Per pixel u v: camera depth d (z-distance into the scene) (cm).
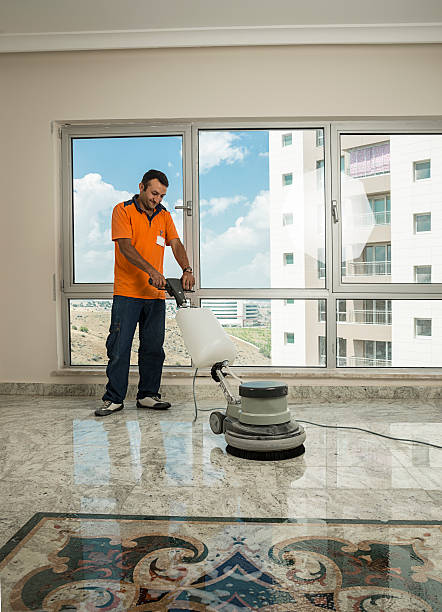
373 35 385
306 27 382
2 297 414
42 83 408
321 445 263
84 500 192
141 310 355
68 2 350
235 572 140
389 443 265
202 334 276
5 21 375
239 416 250
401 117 398
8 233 412
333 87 396
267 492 198
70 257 420
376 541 157
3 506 188
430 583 133
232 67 400
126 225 337
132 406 368
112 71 404
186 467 229
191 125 411
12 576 139
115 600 128
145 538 160
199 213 416
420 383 391
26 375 414
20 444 270
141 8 358
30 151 410
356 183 410
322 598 127
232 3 352
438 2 351
